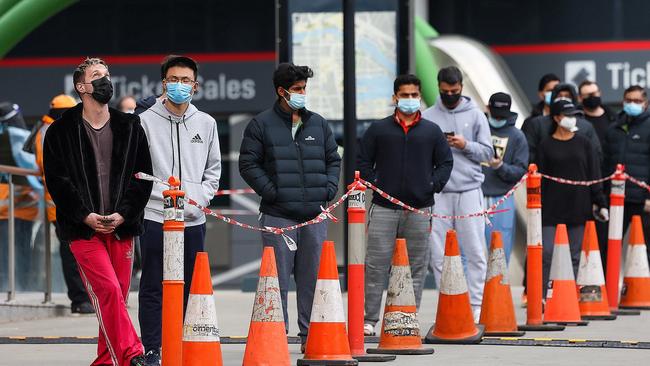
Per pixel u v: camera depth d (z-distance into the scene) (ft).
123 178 70.03
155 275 73.56
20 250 115.03
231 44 218.18
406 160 92.38
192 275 72.64
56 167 69.21
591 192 113.39
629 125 124.06
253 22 217.77
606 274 118.42
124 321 68.90
